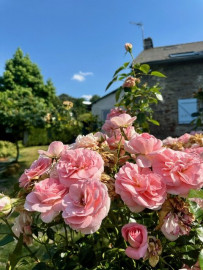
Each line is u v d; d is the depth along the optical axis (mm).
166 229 715
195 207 750
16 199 789
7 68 27234
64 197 689
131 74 2086
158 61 9844
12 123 7879
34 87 27266
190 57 9438
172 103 10000
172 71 10039
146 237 675
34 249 2262
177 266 897
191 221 725
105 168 908
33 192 741
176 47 12492
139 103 2021
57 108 7832
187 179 699
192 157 764
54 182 766
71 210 656
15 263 795
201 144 1253
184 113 9852
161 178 719
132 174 728
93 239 987
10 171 6781
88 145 960
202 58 9539
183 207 733
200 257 691
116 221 870
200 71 9766
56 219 812
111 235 996
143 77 10102
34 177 808
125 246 868
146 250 690
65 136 9992
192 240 823
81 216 644
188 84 9859
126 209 884
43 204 701
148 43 13367
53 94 28188
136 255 656
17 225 840
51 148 877
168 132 10000
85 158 765
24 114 7688
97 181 673
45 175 848
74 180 725
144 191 694
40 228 861
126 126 1018
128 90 1992
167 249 900
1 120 7848
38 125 7793
